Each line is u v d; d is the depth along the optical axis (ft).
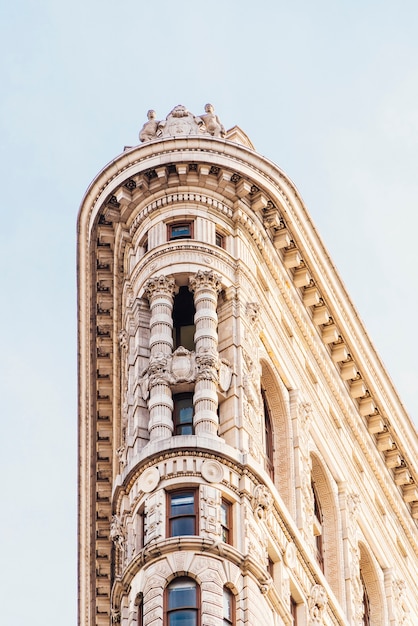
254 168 270.05
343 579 268.00
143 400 246.27
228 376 247.91
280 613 236.02
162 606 224.33
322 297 284.41
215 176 268.00
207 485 234.17
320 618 248.73
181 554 227.61
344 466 283.79
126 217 271.69
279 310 274.77
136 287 260.01
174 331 256.52
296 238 277.85
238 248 264.11
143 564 229.04
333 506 275.18
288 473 260.01
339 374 290.97
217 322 253.85
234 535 233.55
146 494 234.99
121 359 274.16
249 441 243.81
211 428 240.12
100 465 282.36
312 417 275.59
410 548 306.35
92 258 277.85
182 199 265.54
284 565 243.81
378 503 296.10
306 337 282.36
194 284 255.09
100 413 281.74
